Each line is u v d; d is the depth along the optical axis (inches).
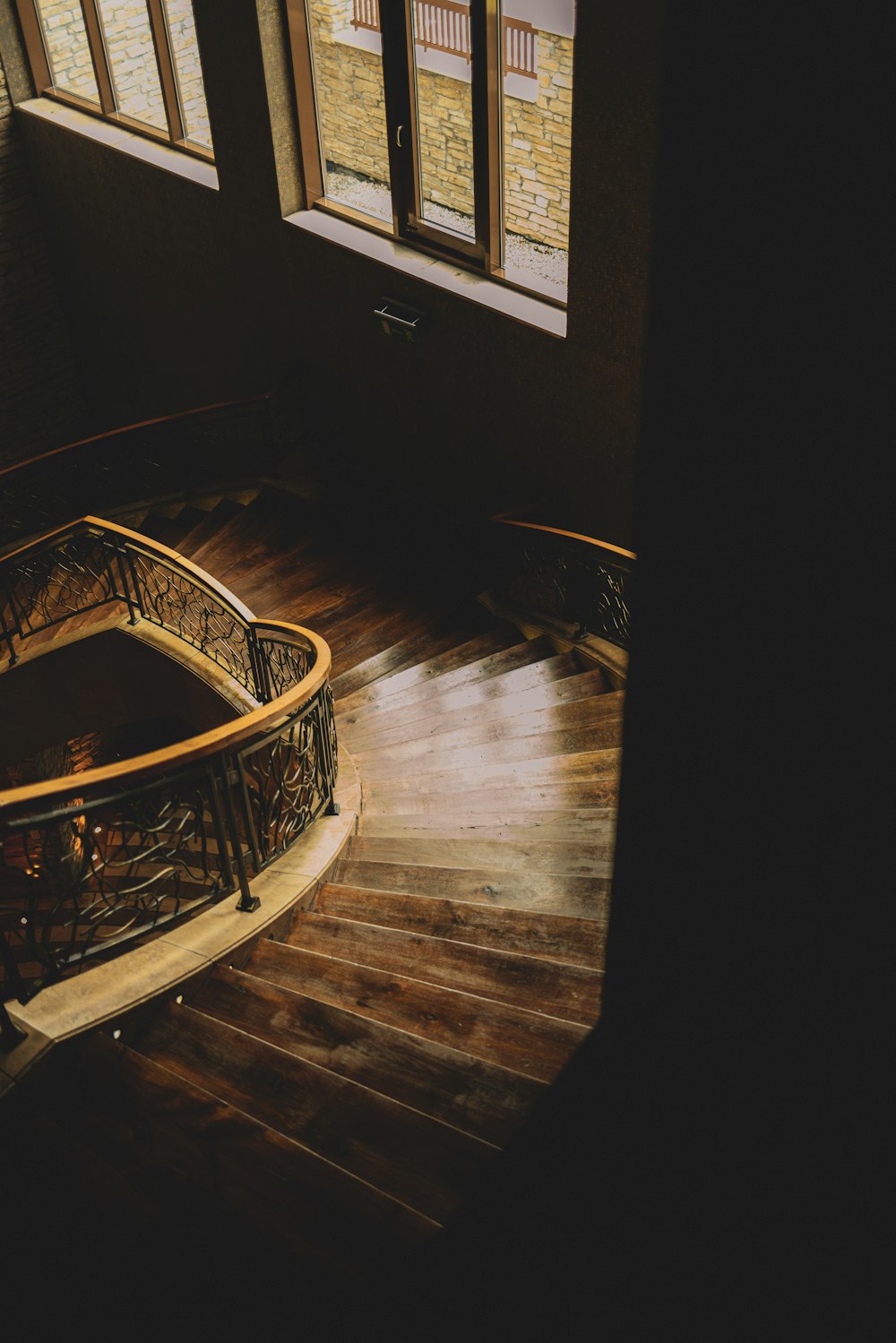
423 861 191.3
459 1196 115.1
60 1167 119.4
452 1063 132.8
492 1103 128.4
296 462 375.9
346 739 246.4
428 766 229.3
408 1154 119.6
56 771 483.5
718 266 26.1
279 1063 133.0
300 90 304.8
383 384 332.2
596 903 175.0
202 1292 104.3
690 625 30.9
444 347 304.3
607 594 276.8
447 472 332.5
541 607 297.6
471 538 332.2
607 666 274.8
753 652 29.4
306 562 327.3
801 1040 33.7
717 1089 38.2
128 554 281.9
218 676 281.6
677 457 29.1
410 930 167.5
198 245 360.5
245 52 298.5
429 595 311.1
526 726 241.1
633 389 265.0
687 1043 38.7
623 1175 45.2
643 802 35.6
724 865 33.5
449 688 267.4
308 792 195.9
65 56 370.6
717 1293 41.3
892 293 22.9
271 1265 106.5
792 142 23.6
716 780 32.4
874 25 21.5
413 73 277.4
